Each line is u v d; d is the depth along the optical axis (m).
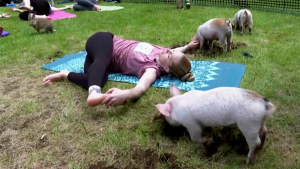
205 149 2.49
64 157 2.54
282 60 4.28
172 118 2.59
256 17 7.59
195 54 4.64
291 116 2.93
